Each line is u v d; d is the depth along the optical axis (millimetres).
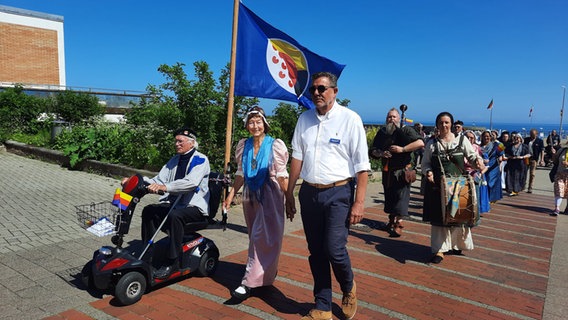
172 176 4090
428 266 4848
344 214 3195
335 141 3178
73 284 3918
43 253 4711
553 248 5770
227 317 3404
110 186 8883
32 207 6820
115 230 3549
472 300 3906
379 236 6156
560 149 8344
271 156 3777
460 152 4949
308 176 3246
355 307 3361
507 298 3975
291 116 10906
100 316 3350
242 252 5074
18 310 3383
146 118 9656
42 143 13844
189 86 8609
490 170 9289
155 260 4066
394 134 6078
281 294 3883
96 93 25047
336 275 3295
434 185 4973
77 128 12852
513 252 5531
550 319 3545
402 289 4129
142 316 3377
